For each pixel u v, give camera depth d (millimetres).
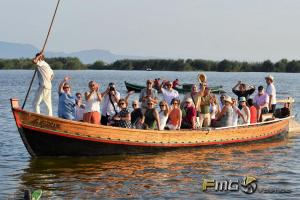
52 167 14789
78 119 17438
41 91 15898
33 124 15312
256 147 18781
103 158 16125
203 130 17766
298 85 74500
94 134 15891
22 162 15406
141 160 15930
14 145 18359
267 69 132500
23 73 138000
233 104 19062
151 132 16672
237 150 18047
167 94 18797
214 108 19234
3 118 26953
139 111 17062
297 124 24234
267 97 21109
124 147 16453
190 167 15047
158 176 13906
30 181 13227
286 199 11812
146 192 12328
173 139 17188
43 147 15680
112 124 16766
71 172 14219
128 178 13656
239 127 18922
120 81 86188
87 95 16156
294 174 14234
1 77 100562
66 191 12352
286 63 131500
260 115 20672
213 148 18250
